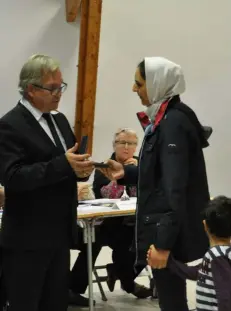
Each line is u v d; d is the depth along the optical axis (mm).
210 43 6980
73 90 6582
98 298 4137
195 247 2201
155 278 2289
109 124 6785
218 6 6922
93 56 6207
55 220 2227
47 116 2305
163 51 6879
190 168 2207
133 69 6812
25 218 2170
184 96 6953
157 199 2164
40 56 2215
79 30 6543
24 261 2201
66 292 2412
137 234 2230
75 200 2314
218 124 7035
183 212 2055
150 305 3943
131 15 6703
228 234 2229
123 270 3971
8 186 2109
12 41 6238
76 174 2186
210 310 2182
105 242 3963
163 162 2100
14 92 6289
